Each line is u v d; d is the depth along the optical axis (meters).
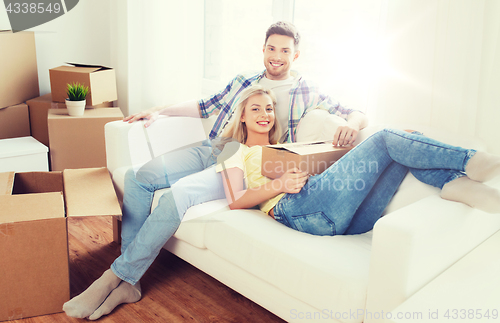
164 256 2.02
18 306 1.47
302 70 2.12
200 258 1.60
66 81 2.78
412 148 1.31
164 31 2.78
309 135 1.83
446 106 1.65
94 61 3.39
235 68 2.62
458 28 1.57
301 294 1.24
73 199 1.62
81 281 1.73
